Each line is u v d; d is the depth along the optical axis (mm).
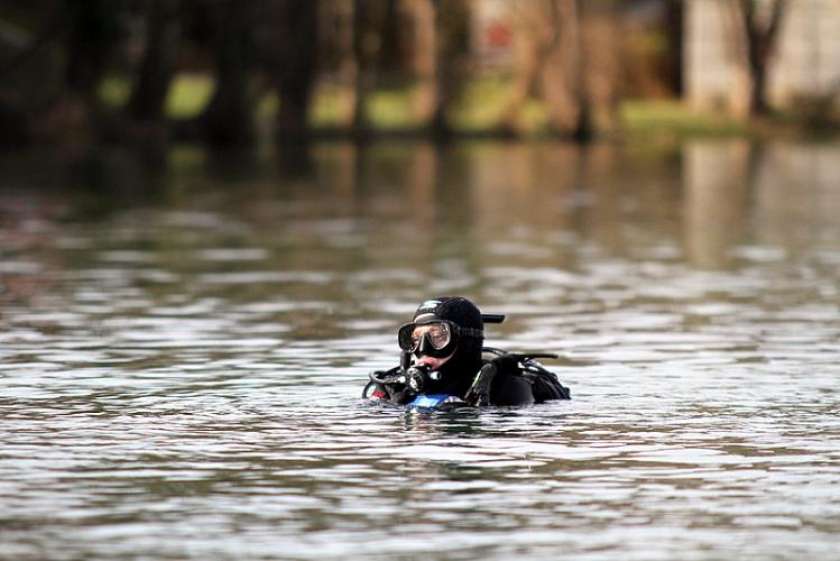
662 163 149750
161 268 58750
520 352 37781
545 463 24812
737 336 40625
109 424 28047
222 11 171625
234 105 173875
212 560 19484
